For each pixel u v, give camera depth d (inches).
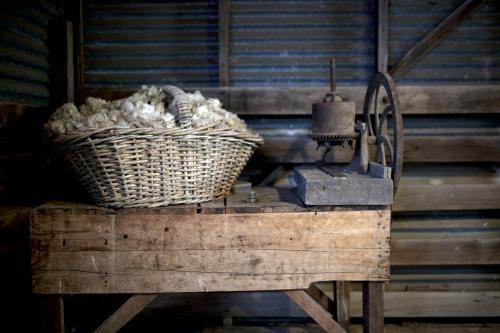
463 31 89.3
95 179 61.0
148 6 90.4
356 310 90.3
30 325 78.5
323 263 62.6
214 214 61.7
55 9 87.2
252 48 91.1
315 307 64.0
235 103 88.3
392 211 91.6
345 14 90.4
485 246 90.0
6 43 72.5
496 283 91.8
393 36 90.2
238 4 90.4
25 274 75.7
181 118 60.5
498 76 90.1
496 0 88.4
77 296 91.1
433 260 90.4
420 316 91.4
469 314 91.0
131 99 68.4
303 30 90.7
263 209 62.0
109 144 57.9
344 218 62.3
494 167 91.9
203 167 63.0
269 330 89.0
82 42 89.9
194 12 90.5
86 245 61.6
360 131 71.0
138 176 60.0
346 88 88.0
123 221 61.4
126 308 62.7
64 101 86.2
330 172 70.5
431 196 89.8
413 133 91.5
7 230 63.3
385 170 62.0
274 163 91.0
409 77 90.6
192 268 62.1
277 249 62.3
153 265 61.9
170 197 62.0
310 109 88.4
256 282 62.5
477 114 90.3
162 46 90.9
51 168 86.3
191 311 91.8
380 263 62.8
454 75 90.3
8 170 75.6
